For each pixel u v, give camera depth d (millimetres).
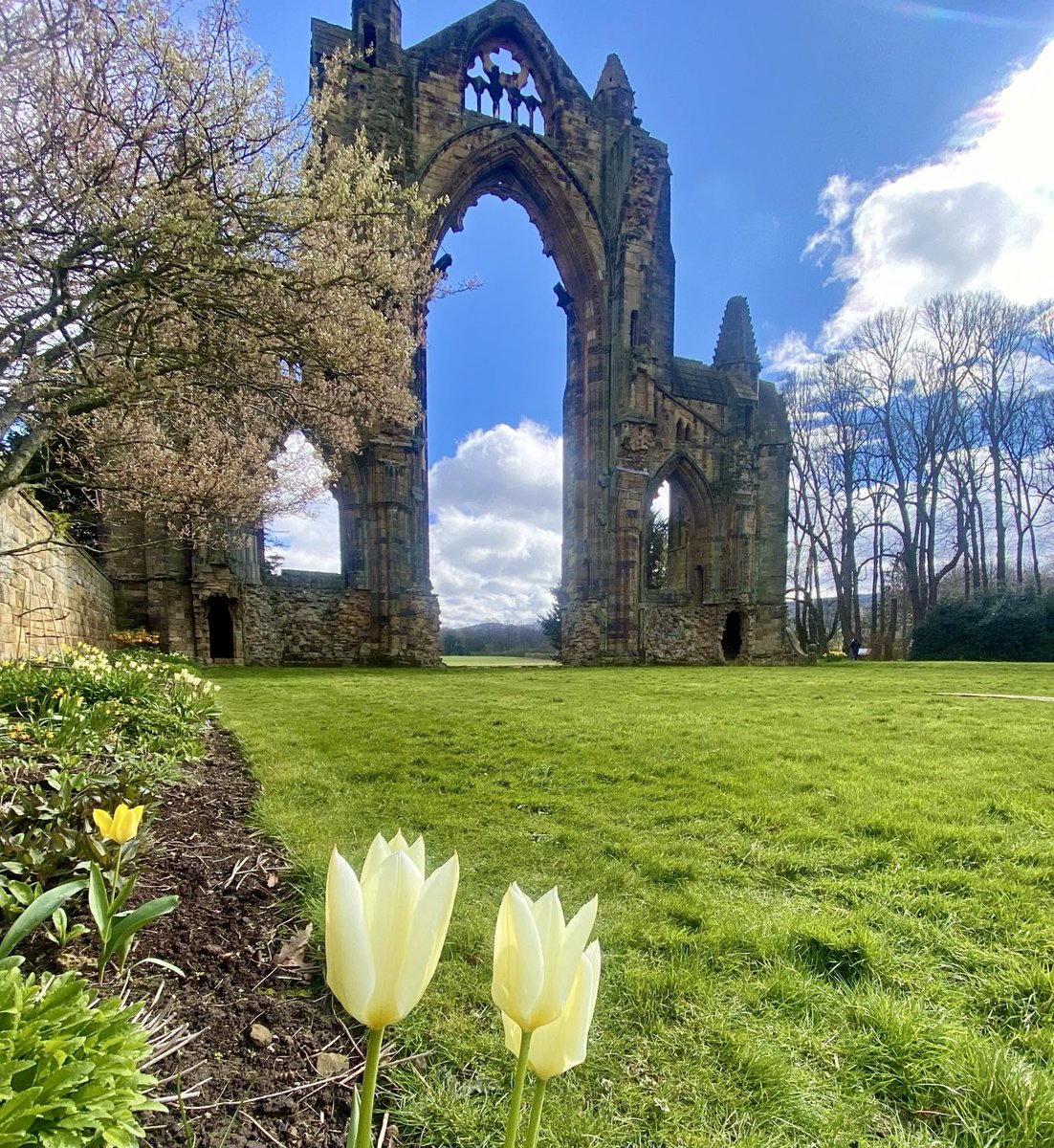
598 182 25766
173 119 4824
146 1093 1448
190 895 2475
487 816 3822
